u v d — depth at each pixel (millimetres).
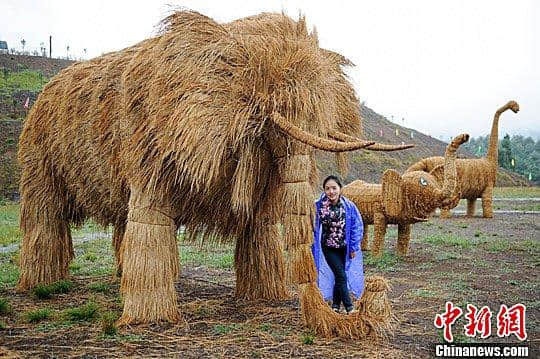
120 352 5898
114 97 7566
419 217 11617
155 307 6902
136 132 6828
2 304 7758
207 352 5887
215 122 6164
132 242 6918
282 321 7082
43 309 7797
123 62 7688
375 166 46062
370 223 12547
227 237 7758
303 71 6340
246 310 7676
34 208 9320
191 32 6684
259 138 6422
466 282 9547
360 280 7027
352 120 7652
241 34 6754
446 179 10688
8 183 32312
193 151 6176
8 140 35750
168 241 7016
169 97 6477
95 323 7102
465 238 15445
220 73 6426
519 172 73688
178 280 10148
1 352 5891
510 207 27094
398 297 8469
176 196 6992
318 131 6246
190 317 7312
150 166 6770
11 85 45750
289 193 6246
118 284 9789
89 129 7941
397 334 6531
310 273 6293
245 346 6078
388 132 57750
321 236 7004
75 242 16422
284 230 6367
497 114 21406
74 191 8914
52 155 9062
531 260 11844
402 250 12344
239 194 6316
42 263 9297
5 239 17094
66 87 8688
